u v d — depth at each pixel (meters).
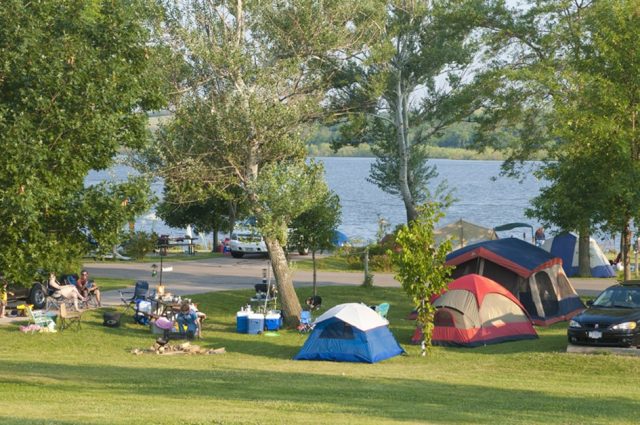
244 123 26.81
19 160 14.55
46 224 16.23
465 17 42.94
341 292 35.06
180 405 14.41
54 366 20.30
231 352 24.14
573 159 26.80
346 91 41.28
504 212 105.56
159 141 27.05
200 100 27.03
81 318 27.89
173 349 23.94
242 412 13.50
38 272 17.45
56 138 15.44
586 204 26.67
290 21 27.47
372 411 14.13
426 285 23.23
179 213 55.47
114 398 15.29
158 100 18.67
